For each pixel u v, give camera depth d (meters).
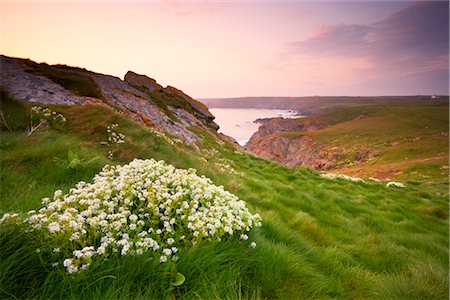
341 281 4.68
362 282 4.67
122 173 4.94
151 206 3.85
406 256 6.57
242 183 11.73
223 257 3.62
